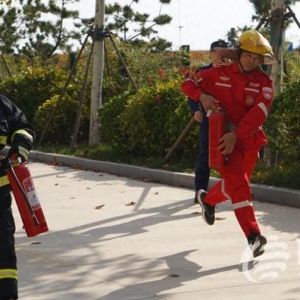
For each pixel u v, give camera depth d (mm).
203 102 7344
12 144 5918
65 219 9617
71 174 14062
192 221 9266
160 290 6527
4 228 5828
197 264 7320
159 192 11523
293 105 10977
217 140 7246
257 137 7395
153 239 8391
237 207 7203
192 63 21906
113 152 15094
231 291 6469
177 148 13398
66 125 18266
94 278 6941
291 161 11125
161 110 14086
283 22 12117
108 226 9133
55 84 19375
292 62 15109
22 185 5980
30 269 7285
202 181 9797
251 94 7270
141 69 20188
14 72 27047
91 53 16609
